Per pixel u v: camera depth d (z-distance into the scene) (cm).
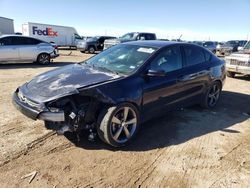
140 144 427
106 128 387
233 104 691
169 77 479
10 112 535
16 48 1275
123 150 405
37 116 366
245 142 455
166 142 438
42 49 1365
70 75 430
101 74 431
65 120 371
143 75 437
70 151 392
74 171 343
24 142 409
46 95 374
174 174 349
